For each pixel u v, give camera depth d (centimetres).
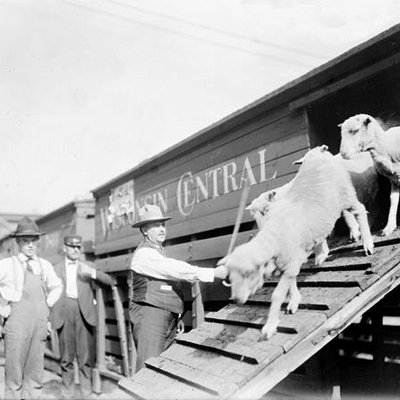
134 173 815
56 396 716
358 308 359
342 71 439
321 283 395
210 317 458
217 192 594
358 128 402
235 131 567
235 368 351
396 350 589
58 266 726
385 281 370
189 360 403
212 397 333
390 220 418
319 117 481
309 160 394
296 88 479
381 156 406
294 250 359
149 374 423
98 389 810
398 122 473
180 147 667
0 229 1220
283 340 347
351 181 404
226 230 624
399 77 462
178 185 682
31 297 555
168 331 494
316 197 375
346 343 714
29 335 550
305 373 480
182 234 663
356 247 418
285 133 496
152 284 487
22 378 556
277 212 371
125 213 848
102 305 866
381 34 400
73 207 1055
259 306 425
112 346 921
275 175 503
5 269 546
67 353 705
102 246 945
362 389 573
